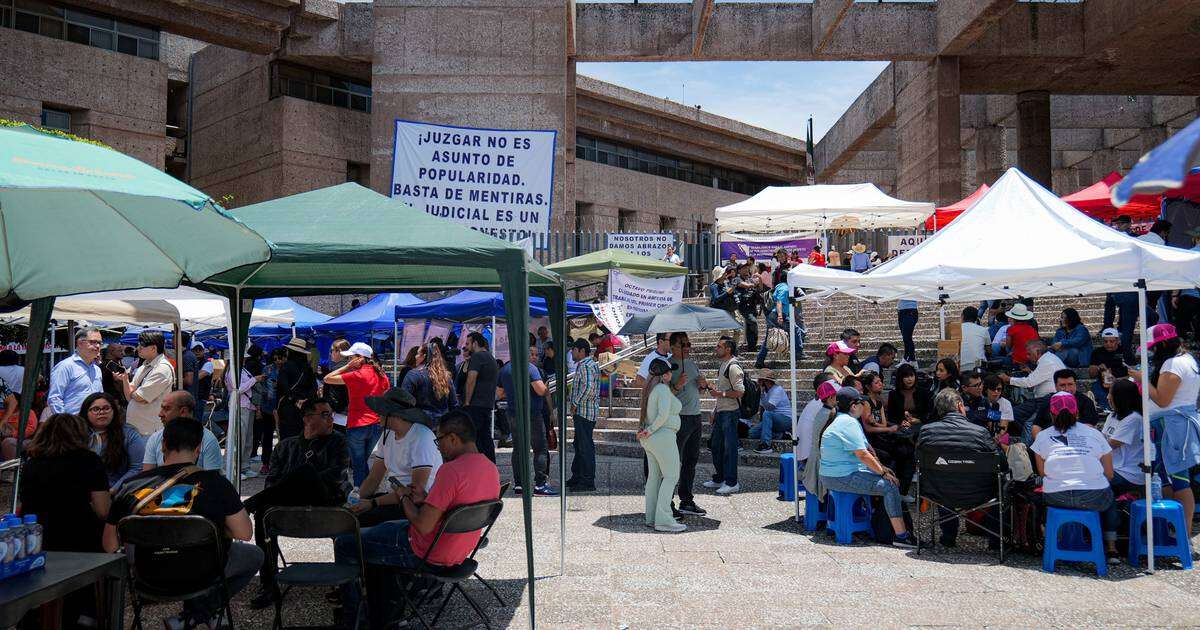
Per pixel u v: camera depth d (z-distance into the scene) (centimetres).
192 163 3369
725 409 1016
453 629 532
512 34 2453
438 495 493
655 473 841
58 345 1720
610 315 1536
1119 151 4066
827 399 821
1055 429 679
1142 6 2236
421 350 1119
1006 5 2183
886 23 2561
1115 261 684
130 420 845
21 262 522
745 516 888
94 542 489
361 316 1675
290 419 1155
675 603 586
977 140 3519
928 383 920
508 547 755
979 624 534
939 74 2552
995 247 786
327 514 479
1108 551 686
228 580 487
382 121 2450
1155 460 741
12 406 1004
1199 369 744
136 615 487
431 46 2461
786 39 2584
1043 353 992
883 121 3198
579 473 1050
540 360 1455
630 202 4328
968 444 717
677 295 1583
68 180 343
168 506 461
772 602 586
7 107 2595
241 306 797
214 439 618
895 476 820
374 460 636
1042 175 2850
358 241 521
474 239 541
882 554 730
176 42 3366
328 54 2753
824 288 884
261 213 584
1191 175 1267
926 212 1933
